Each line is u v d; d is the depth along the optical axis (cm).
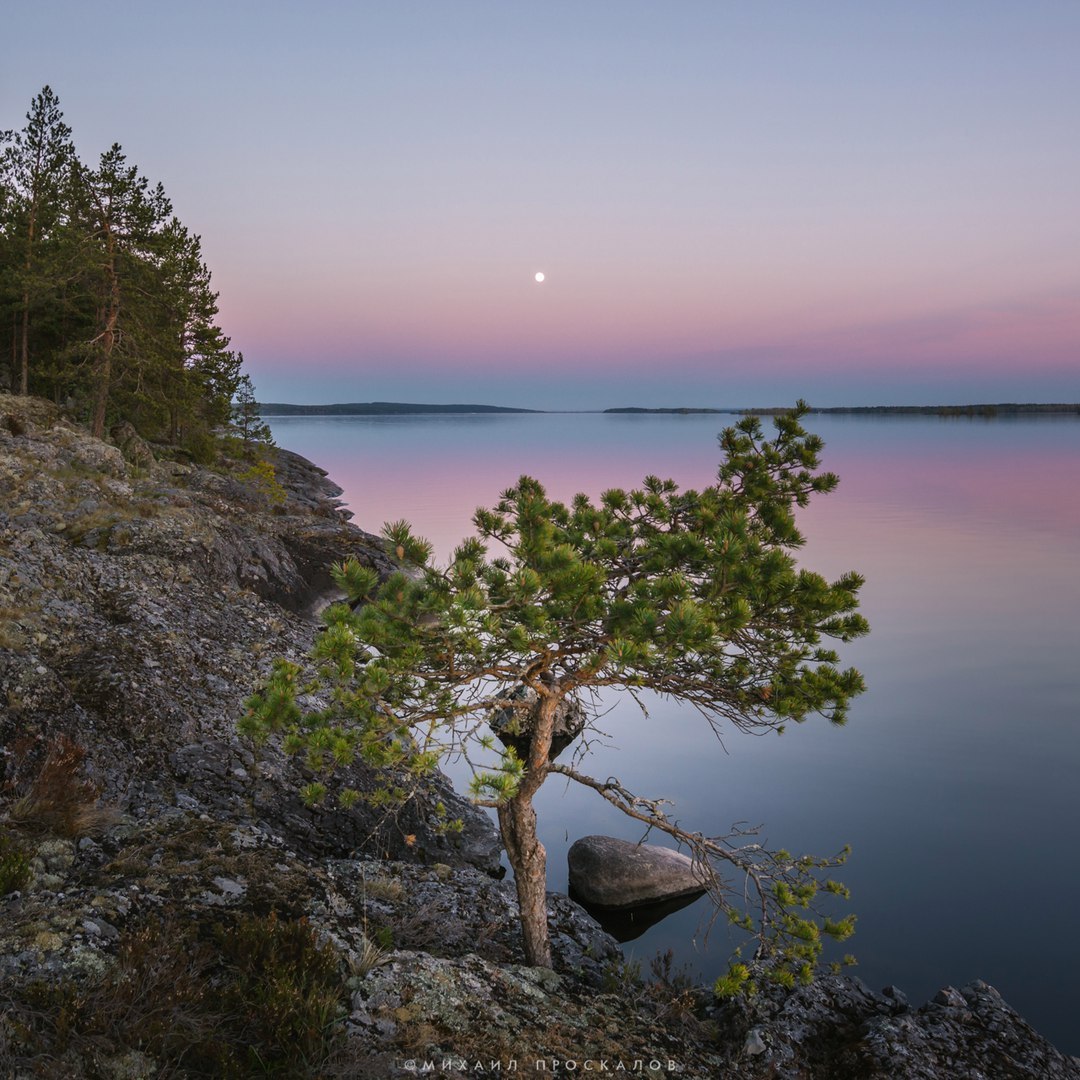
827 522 6372
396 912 912
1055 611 3516
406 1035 623
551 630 700
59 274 3706
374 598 709
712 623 664
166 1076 513
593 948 1019
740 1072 741
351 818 1202
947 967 1100
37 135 4081
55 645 1359
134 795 1031
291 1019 575
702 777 1778
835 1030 817
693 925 1186
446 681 752
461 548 702
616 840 1306
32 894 699
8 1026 508
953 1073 740
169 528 2259
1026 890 1312
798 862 831
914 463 12988
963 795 1698
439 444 18900
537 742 835
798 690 747
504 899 1078
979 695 2434
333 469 11175
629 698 2370
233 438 6153
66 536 2064
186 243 4634
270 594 2431
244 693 1534
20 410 3469
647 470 10969
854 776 1798
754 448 924
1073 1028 969
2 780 919
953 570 4400
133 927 678
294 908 801
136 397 4041
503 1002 721
